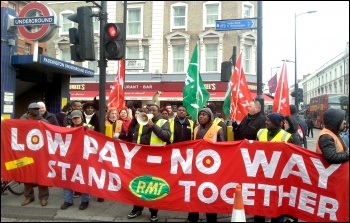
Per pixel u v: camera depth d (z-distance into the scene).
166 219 5.53
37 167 6.12
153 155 5.49
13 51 8.67
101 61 6.70
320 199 4.59
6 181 6.53
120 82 10.28
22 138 6.23
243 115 7.51
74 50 6.86
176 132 5.91
